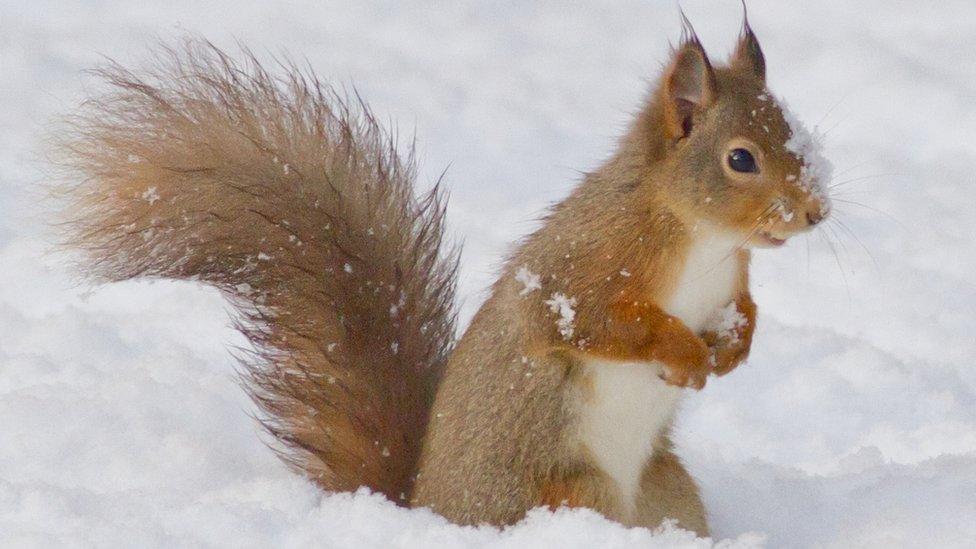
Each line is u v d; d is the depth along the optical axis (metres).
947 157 20.97
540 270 9.63
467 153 20.31
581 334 9.45
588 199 9.69
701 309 9.70
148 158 10.73
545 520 9.14
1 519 8.91
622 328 9.34
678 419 10.39
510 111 21.94
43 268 15.55
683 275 9.50
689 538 8.85
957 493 9.69
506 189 19.09
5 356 12.87
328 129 11.20
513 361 9.61
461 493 9.69
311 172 10.89
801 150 9.36
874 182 19.97
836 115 22.19
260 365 10.75
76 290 15.19
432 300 11.01
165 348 13.74
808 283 16.70
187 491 9.84
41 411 11.20
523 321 9.58
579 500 9.52
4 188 17.69
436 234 11.12
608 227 9.47
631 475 9.81
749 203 9.30
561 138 21.11
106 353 13.69
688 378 9.29
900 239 18.14
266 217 10.63
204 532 8.73
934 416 13.46
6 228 16.62
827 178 9.41
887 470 10.58
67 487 9.65
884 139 21.50
